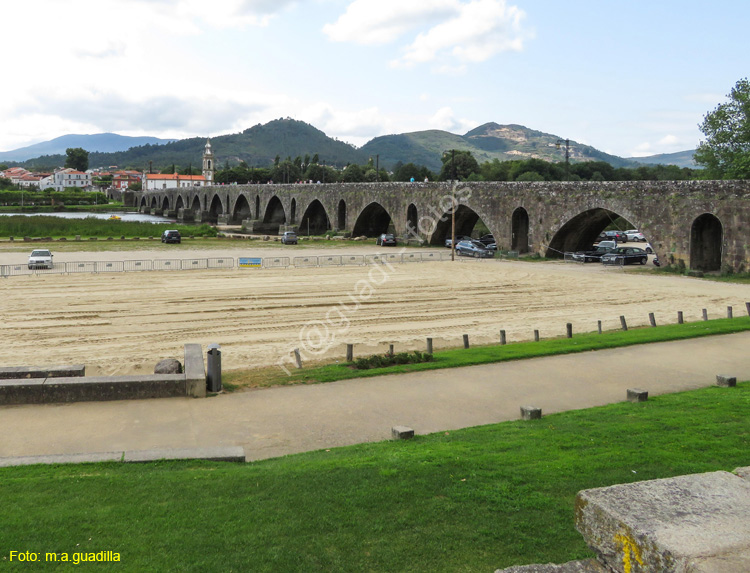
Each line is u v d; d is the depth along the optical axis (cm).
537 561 659
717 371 1853
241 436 1250
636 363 1964
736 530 382
